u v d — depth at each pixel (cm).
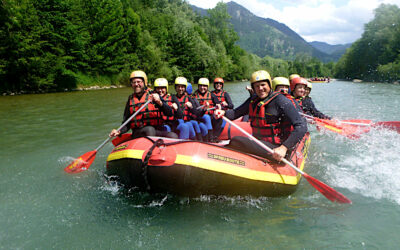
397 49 4509
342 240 273
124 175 366
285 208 340
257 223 306
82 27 2791
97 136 709
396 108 1225
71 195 379
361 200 361
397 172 464
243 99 1748
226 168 337
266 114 367
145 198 366
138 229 297
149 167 337
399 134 665
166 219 316
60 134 730
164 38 4172
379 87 2822
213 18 7200
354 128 642
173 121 481
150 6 5694
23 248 269
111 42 3094
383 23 5025
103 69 2953
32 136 709
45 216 326
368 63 5188
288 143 340
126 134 462
